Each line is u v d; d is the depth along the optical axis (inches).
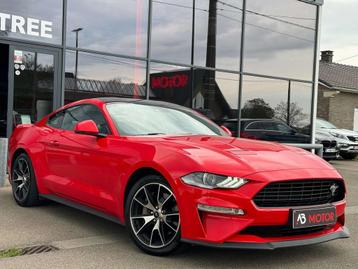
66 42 385.7
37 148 228.7
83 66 398.6
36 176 229.6
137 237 166.4
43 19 372.5
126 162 171.0
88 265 152.6
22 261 154.9
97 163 185.6
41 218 215.3
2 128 375.2
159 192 161.0
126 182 170.7
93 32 404.5
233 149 167.2
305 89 592.7
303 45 588.7
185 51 474.9
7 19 352.8
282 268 156.6
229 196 144.3
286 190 152.4
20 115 361.1
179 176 151.8
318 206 158.2
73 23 390.9
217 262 159.5
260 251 173.3
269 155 166.2
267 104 548.4
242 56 522.0
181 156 155.8
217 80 502.0
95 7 405.7
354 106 1106.1
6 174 318.0
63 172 209.2
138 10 437.7
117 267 151.2
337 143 667.4
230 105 511.8
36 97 369.1
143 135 186.9
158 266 153.0
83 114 212.1
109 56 416.5
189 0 478.0
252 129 530.3
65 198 210.8
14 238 182.1
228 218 144.5
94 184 188.5
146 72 443.8
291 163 162.2
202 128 213.9
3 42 350.0
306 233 159.3
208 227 146.5
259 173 149.1
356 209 273.7
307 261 165.2
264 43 545.0
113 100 211.2
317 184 160.6
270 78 553.0
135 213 167.5
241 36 522.3
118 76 422.3
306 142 595.5
